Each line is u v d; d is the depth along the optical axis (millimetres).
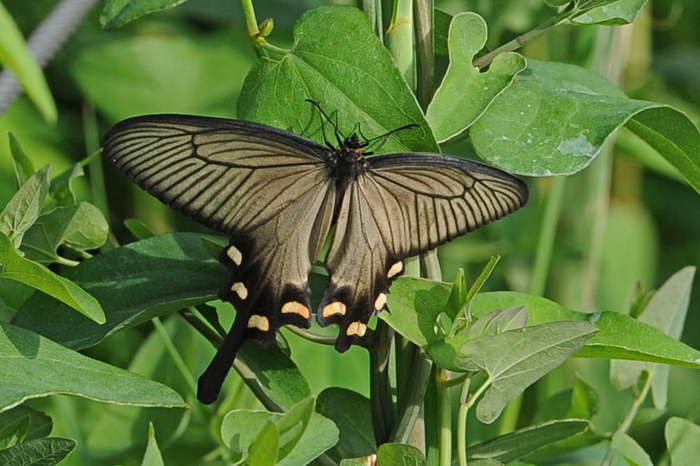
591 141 1884
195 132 1877
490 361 1870
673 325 1943
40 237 1905
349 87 1884
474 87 1887
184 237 1912
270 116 1890
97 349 2066
